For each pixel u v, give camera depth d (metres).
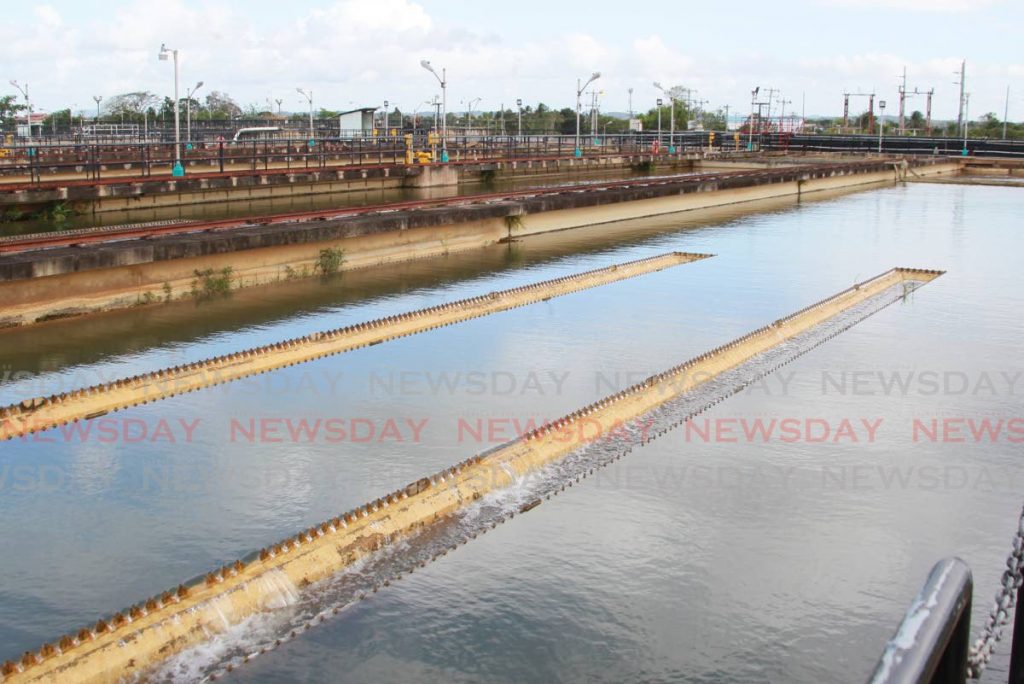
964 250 24.22
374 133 60.72
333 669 6.18
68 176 34.56
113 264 15.67
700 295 18.16
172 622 6.50
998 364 13.29
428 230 22.50
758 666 6.27
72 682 5.89
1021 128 105.81
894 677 1.45
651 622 6.75
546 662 6.28
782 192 40.00
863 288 18.98
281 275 18.95
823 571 7.45
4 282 14.41
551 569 7.46
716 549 7.79
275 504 8.50
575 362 13.20
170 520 8.19
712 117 126.25
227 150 43.88
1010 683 2.19
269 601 6.93
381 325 15.13
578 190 30.77
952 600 1.62
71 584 7.14
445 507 8.46
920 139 67.31
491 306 16.92
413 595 7.08
